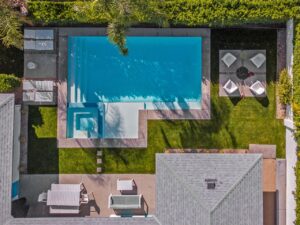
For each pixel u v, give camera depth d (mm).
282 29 28062
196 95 28750
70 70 28688
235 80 28297
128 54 28938
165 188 25328
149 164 28391
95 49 28906
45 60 28359
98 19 25906
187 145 28391
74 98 28766
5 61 28234
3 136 25219
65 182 28328
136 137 28672
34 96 27766
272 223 28094
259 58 27953
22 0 25875
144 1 23688
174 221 24922
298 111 25469
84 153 28438
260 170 25469
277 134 28281
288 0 25578
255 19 26156
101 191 28312
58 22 27172
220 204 24266
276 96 28234
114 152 28453
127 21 23969
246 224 24797
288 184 27578
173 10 25969
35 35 27797
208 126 28375
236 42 28297
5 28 24438
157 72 28984
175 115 28453
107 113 28859
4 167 25219
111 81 29062
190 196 24594
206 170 25266
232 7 25828
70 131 28625
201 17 26031
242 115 28297
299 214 25719
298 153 25516
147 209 28281
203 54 28344
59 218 25594
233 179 24969
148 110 28531
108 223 25406
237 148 28297
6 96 25641
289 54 27094
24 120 28344
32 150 28375
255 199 25172
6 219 25219
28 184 28266
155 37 28625
